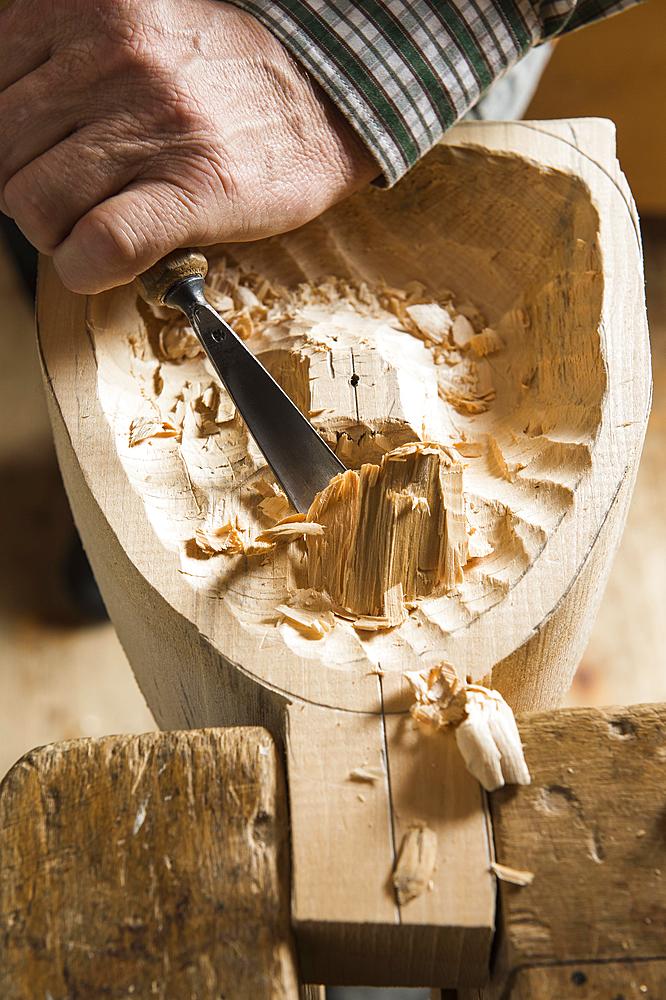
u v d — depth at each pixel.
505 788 0.68
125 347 0.87
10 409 1.65
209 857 0.66
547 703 0.81
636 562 1.48
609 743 0.69
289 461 0.80
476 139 0.93
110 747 0.69
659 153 1.56
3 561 1.53
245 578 0.76
